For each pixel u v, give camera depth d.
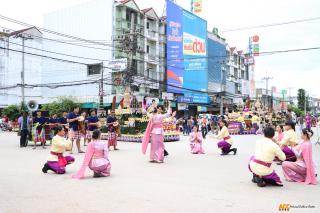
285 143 9.88
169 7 39.28
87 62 39.38
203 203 6.12
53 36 42.31
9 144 18.12
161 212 5.55
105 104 35.19
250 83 63.41
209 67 47.56
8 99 43.44
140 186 7.52
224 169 10.00
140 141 20.09
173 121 22.20
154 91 40.19
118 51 36.69
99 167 8.53
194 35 42.72
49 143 18.56
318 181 8.34
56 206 5.89
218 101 48.53
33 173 9.09
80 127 14.49
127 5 37.44
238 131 29.95
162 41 42.38
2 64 43.31
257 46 55.75
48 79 43.28
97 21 38.31
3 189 7.16
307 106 96.75
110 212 5.55
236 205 6.00
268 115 33.56
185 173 9.27
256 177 7.80
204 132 25.20
